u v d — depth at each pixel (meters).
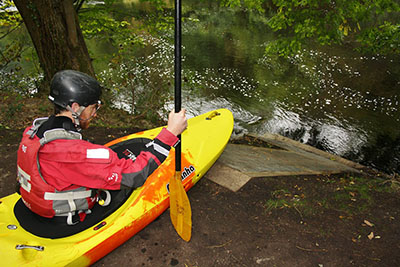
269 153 4.47
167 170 2.51
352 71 10.65
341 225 2.57
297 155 4.71
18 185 1.72
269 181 3.32
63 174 1.49
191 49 12.59
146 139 2.79
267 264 2.14
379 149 6.28
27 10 4.96
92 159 1.43
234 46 13.23
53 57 5.29
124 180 1.48
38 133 1.48
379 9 5.62
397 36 6.06
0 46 9.59
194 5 21.16
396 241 2.38
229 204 2.82
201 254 2.21
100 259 2.12
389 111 7.89
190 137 3.19
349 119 7.49
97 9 7.48
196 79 9.44
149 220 2.29
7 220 1.77
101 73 8.96
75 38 5.33
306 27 5.93
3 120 4.57
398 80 9.86
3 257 1.53
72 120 1.50
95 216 1.94
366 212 2.78
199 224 2.52
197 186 3.10
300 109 7.96
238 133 6.53
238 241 2.35
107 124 5.14
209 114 3.83
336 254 2.24
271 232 2.46
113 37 7.82
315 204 2.90
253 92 8.87
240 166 3.59
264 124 7.18
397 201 3.02
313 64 11.20
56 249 1.68
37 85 6.03
